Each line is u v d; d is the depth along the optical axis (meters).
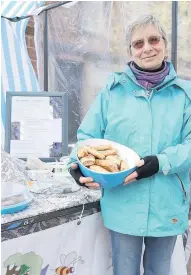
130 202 1.04
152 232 1.03
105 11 2.56
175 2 1.74
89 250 1.14
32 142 1.66
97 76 2.69
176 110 1.05
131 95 1.07
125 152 1.03
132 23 1.07
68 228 1.06
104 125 1.13
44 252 0.99
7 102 1.66
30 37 3.01
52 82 2.76
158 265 1.10
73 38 2.70
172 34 1.77
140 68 1.08
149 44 1.04
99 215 1.16
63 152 1.67
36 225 0.97
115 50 2.58
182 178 1.07
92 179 0.98
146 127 1.03
